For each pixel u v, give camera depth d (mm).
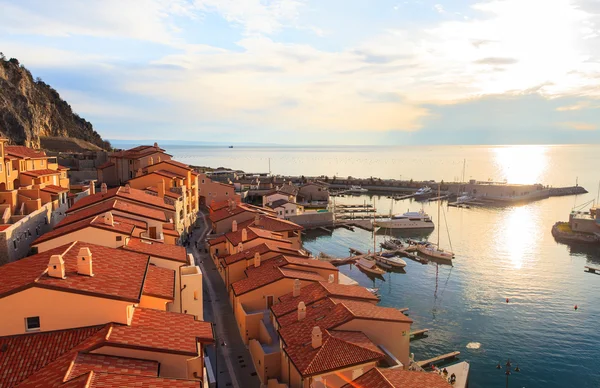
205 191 128250
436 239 123938
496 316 69500
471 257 104688
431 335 62812
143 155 122750
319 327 38656
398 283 85375
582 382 52156
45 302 26453
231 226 87062
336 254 108750
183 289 42438
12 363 24250
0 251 50250
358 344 36781
